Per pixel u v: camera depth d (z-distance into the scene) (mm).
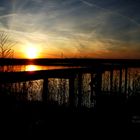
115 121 4945
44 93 3699
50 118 4066
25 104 3764
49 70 3695
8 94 3455
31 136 3312
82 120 4570
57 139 3543
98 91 6004
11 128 3252
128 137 4180
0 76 2611
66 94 5172
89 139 3891
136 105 6328
